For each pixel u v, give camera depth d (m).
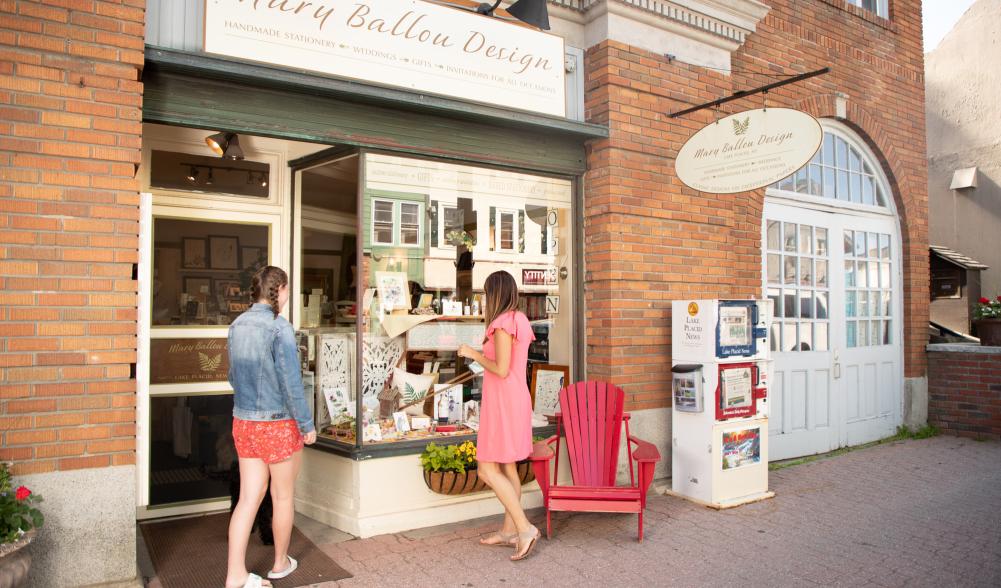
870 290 8.01
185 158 4.88
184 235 4.89
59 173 3.34
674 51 5.81
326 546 4.22
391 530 4.48
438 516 4.67
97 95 3.43
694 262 5.88
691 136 5.28
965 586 3.64
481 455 4.04
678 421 5.36
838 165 7.82
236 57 3.92
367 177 4.62
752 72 6.64
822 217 7.50
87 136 3.40
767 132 4.73
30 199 3.27
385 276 4.75
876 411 7.95
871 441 7.84
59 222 3.33
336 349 4.83
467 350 4.04
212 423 4.96
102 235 3.41
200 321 4.94
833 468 6.45
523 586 3.61
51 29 3.33
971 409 8.09
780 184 7.09
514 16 5.07
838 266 7.62
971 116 11.18
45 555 3.23
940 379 8.39
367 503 4.45
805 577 3.75
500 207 5.30
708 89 6.03
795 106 7.06
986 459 6.84
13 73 3.25
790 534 4.48
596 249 5.50
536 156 5.32
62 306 3.32
